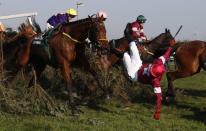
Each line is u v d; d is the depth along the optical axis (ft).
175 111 48.08
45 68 54.44
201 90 67.87
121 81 51.42
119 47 53.31
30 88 43.91
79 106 48.37
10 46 51.29
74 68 51.85
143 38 53.06
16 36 51.11
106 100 50.67
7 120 40.68
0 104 42.27
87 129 38.93
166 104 51.47
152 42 50.57
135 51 42.14
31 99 43.50
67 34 46.50
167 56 41.98
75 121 41.81
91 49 51.19
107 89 50.65
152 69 40.78
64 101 49.80
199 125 41.93
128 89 53.31
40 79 54.03
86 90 51.88
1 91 42.42
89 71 47.62
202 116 45.80
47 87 53.67
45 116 42.93
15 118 41.47
